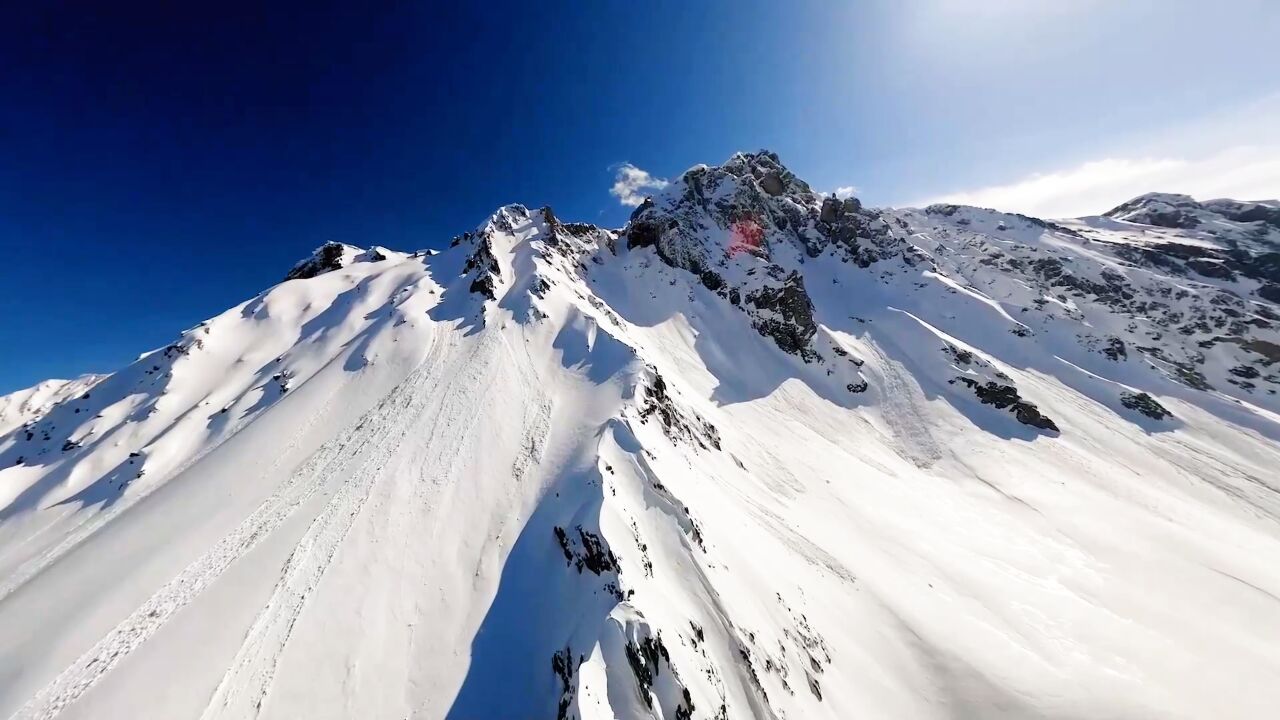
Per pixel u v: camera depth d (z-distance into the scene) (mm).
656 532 27688
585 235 102438
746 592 26719
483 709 20688
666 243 98250
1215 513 54188
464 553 28984
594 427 38031
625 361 47969
